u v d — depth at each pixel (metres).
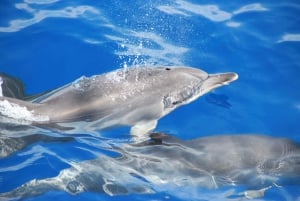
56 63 5.42
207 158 4.96
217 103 5.30
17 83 5.30
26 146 5.02
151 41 5.54
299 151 5.02
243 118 5.23
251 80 5.39
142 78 5.23
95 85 5.19
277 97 5.32
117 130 5.12
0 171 4.92
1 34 5.53
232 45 5.55
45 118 5.09
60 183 4.88
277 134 5.16
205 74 5.30
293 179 4.97
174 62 5.44
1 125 5.07
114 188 4.88
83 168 4.94
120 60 5.44
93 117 5.12
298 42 5.57
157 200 4.85
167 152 5.00
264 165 4.97
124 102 5.16
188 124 5.20
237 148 5.00
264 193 4.92
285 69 5.45
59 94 5.16
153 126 5.14
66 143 5.05
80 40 5.53
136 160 4.98
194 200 4.87
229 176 4.94
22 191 4.84
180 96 5.24
